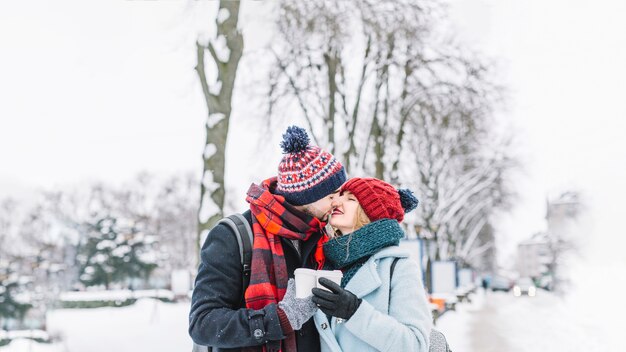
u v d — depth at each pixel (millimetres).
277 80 17781
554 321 23750
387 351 2391
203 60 11281
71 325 22938
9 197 61875
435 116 23891
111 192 69062
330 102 18922
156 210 70500
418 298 2586
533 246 89812
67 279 47594
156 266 50188
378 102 21297
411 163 30062
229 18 11234
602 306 34125
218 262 2434
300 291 2297
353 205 2711
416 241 17062
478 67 21484
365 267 2598
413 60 20688
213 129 10883
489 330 19609
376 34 18141
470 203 44469
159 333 17828
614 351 14961
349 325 2377
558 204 66188
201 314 2352
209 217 10477
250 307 2379
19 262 39219
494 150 34000
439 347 2896
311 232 2596
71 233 56531
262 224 2488
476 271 74375
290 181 2561
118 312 29875
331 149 18859
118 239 49438
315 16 16297
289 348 2373
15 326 22125
